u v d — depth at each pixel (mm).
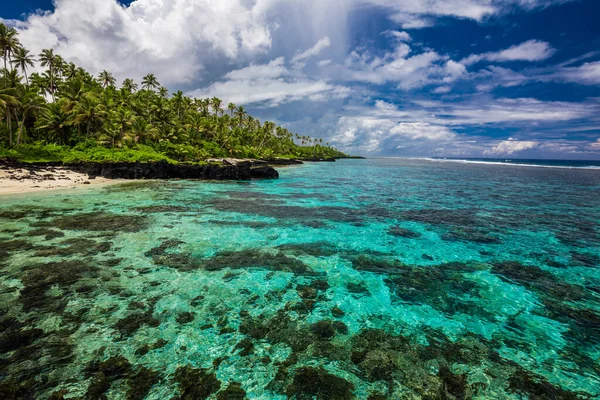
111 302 9055
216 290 10148
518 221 21141
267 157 102625
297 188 37469
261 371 6473
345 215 22109
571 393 6176
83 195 26078
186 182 39719
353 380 6297
